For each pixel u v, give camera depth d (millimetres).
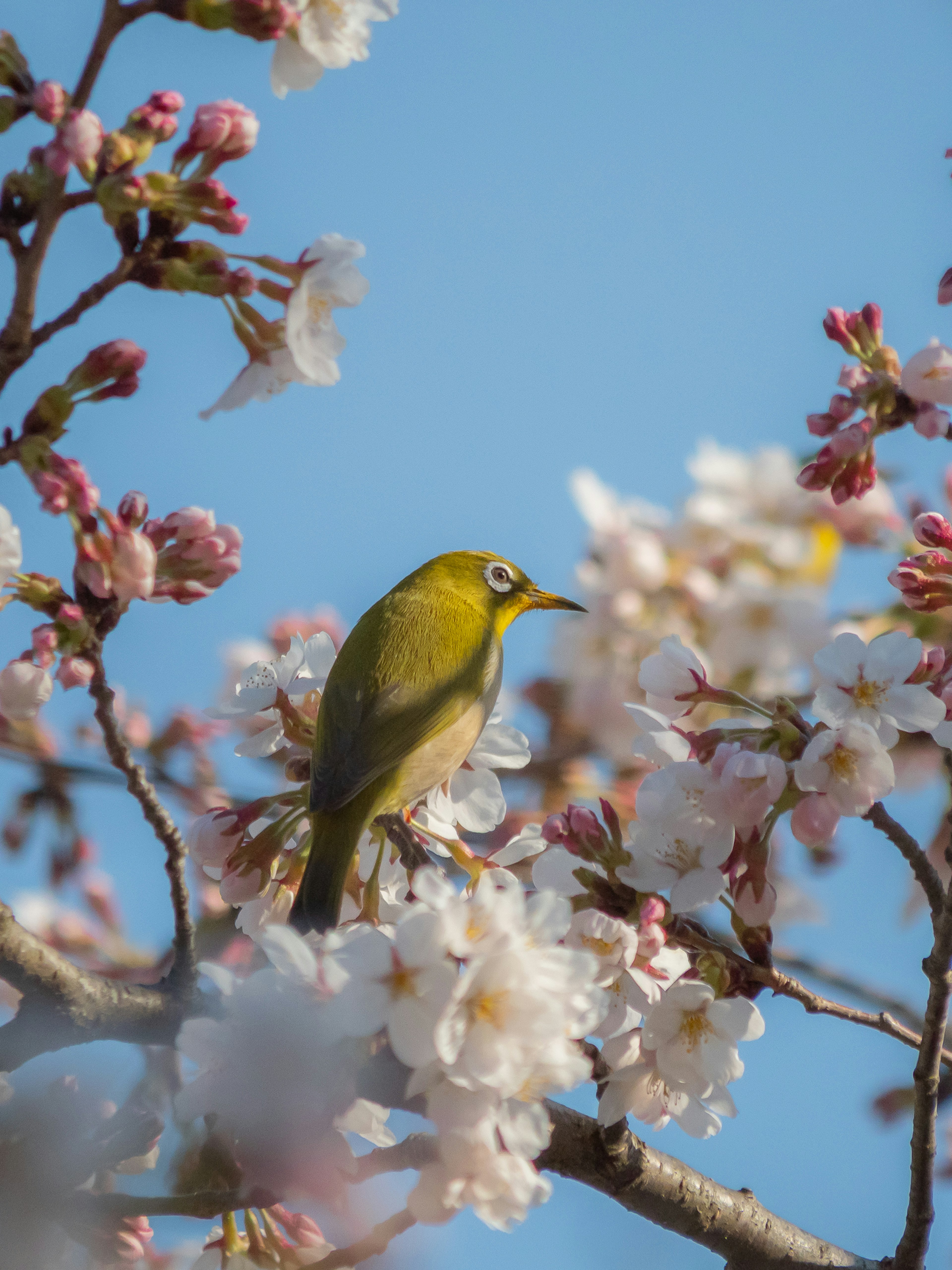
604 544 4906
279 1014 4621
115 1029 4688
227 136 4641
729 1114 4676
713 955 4703
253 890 4746
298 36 4648
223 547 4688
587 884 4695
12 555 4656
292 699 4820
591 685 4914
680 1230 4750
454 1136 4617
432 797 4816
